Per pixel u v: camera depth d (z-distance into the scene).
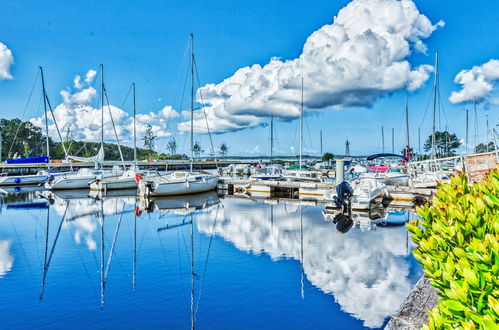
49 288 8.95
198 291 8.65
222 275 9.76
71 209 22.33
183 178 28.53
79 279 9.59
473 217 2.15
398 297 8.12
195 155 71.69
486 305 1.76
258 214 20.11
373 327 6.82
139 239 14.29
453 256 2.09
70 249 12.84
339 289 8.64
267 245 12.93
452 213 2.30
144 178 29.78
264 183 30.41
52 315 7.40
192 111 29.88
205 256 11.66
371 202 20.77
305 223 17.22
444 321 1.96
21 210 21.92
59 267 10.70
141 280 9.48
